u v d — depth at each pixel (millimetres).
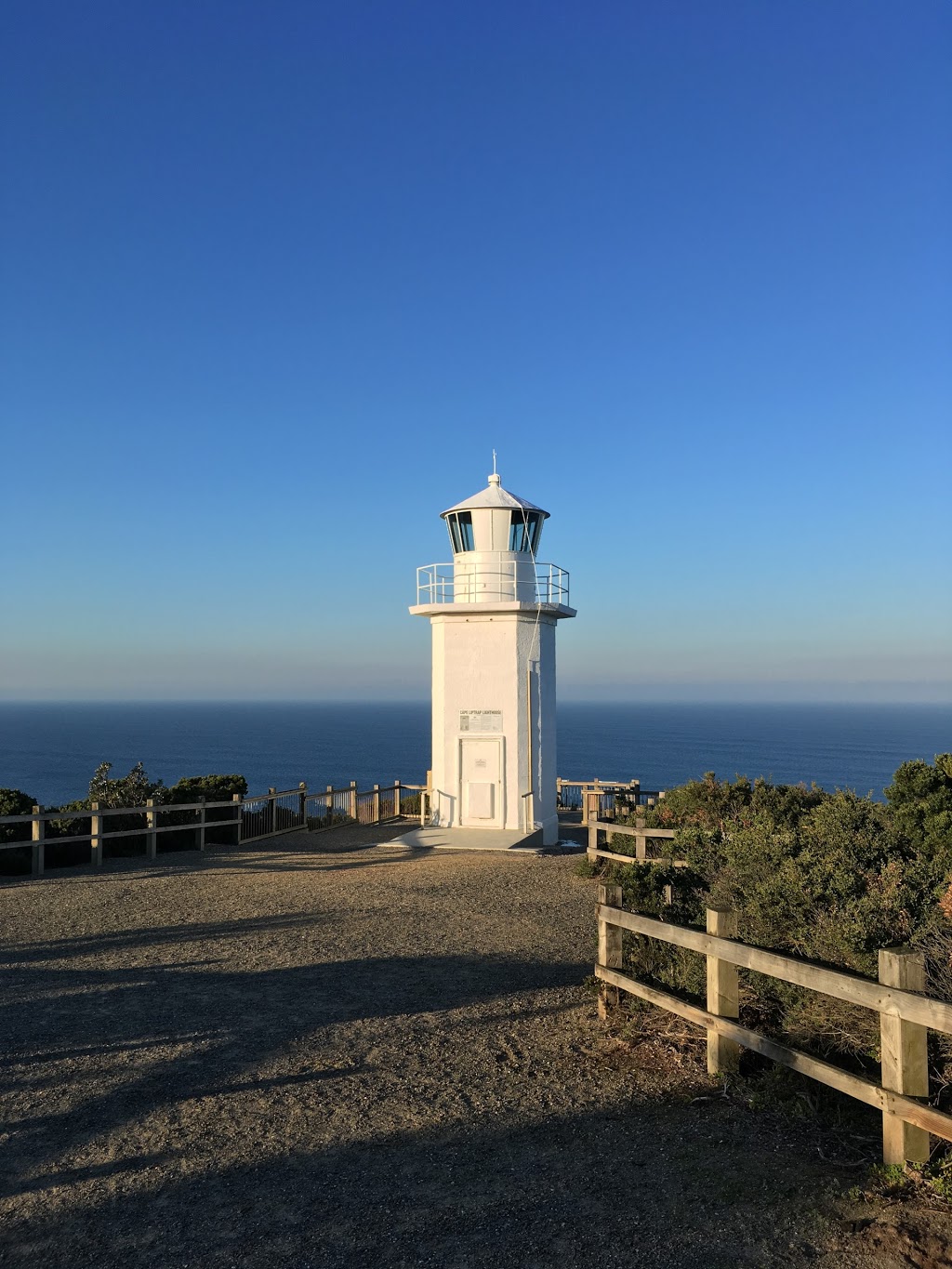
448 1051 6785
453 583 23188
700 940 6125
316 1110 5707
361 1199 4559
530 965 9484
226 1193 4652
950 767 10484
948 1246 3920
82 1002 8102
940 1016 4254
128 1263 4020
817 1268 3838
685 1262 3914
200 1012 7781
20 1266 4008
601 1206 4426
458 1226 4277
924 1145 4480
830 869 6754
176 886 14398
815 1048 5711
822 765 108938
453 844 20031
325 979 8891
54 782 90375
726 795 14609
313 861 17547
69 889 14102
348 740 172750
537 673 22484
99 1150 5164
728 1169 4746
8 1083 6195
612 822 16312
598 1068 6371
